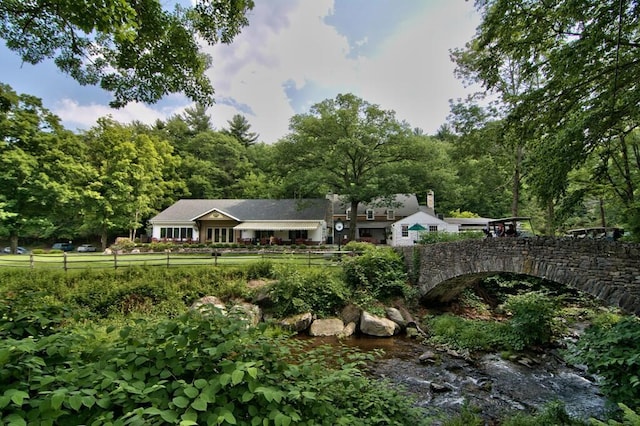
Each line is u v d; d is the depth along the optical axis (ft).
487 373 28.17
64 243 123.24
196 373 8.39
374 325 40.52
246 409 8.18
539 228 85.46
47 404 6.39
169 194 133.69
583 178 38.75
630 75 20.68
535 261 30.07
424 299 49.19
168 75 19.95
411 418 13.74
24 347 7.06
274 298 42.93
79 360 8.87
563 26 22.13
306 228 102.37
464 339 36.06
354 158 97.55
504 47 24.79
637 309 22.20
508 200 124.57
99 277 43.29
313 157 98.37
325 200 118.21
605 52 20.84
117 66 19.90
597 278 24.77
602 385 17.51
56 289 39.68
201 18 18.99
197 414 7.32
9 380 7.22
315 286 45.21
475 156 66.18
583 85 22.85
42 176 75.92
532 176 26.73
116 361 8.38
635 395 15.56
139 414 6.17
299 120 98.58
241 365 7.59
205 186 143.64
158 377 8.26
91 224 101.65
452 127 68.69
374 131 92.53
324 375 12.10
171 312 39.75
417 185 97.09
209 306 10.57
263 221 107.04
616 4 18.76
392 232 104.99
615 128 25.46
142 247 84.02
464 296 52.90
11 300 11.27
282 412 8.17
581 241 26.11
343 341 37.81
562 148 22.63
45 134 78.59
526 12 22.54
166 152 130.93
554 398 23.35
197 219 104.58
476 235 62.08
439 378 26.94
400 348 35.29
